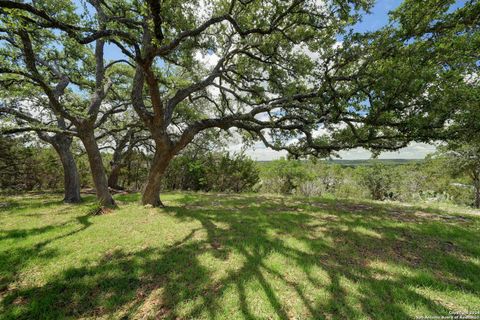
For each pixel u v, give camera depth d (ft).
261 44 27.99
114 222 21.36
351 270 12.23
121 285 11.14
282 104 25.73
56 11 19.26
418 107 19.44
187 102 47.29
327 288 10.69
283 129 27.81
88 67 35.12
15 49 23.66
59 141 35.65
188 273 12.09
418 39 18.42
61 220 22.62
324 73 22.98
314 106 25.14
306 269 12.32
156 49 19.39
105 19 22.11
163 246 15.60
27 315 9.29
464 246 15.43
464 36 16.20
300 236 17.28
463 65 17.17
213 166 57.26
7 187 53.72
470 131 18.19
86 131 29.14
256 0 21.27
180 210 26.04
